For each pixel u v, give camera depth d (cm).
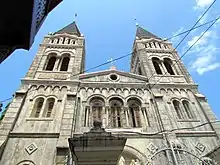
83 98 1984
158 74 2495
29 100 1877
